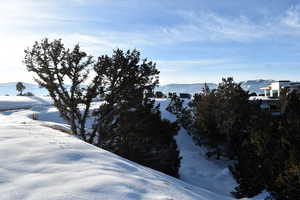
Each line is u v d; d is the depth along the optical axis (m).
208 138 32.59
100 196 4.45
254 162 15.31
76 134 17.20
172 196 5.33
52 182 4.87
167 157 19.61
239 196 15.65
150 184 5.82
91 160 6.74
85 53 17.28
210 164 30.12
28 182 4.79
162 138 20.09
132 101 18.09
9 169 5.36
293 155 11.94
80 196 4.34
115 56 17.83
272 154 13.79
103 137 17.33
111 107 17.75
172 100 47.31
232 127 29.23
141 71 18.14
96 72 17.45
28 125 12.68
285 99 15.58
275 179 13.19
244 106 29.23
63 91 17.20
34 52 16.78
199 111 34.22
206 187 21.38
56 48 16.88
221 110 30.48
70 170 5.65
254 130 16.06
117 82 17.72
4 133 8.85
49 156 6.46
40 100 65.75
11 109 44.78
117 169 6.36
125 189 4.90
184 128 41.88
